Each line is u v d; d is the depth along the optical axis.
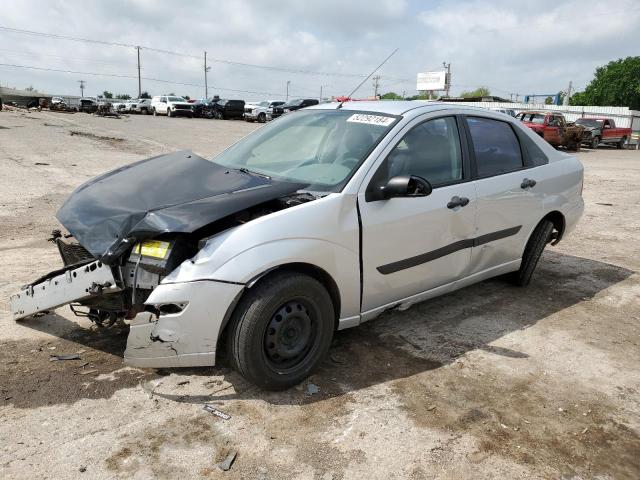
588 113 43.50
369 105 4.08
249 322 2.85
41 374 3.18
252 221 2.92
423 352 3.72
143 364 2.86
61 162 12.72
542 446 2.78
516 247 4.65
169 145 18.36
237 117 43.25
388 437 2.78
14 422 2.74
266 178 3.47
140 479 2.40
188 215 2.79
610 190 12.61
